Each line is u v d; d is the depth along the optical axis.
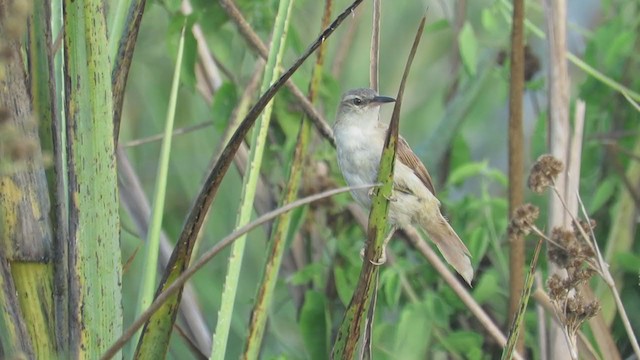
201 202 5.66
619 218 10.65
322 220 10.68
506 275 10.86
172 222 12.61
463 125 12.23
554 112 8.98
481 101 12.57
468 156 11.67
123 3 6.33
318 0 11.93
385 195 6.10
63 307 5.57
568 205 8.75
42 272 5.52
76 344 5.59
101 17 5.59
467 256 9.45
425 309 10.07
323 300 10.02
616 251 10.55
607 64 10.85
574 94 13.05
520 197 9.16
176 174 12.84
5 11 4.75
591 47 11.37
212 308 11.81
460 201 11.05
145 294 6.39
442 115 12.21
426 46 13.48
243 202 6.86
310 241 10.87
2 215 5.43
